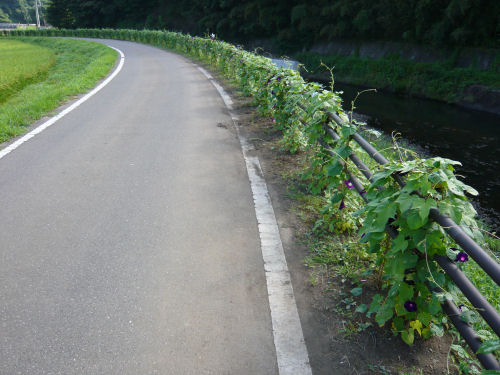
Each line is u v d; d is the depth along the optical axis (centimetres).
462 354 201
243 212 371
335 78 2755
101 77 1322
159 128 677
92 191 421
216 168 487
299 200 389
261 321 236
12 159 525
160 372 202
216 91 1032
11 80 1423
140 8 6038
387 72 2361
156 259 298
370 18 2703
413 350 212
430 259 195
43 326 233
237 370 204
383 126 1319
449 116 1519
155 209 379
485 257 149
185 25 5231
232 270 284
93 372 202
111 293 261
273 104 615
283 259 296
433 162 199
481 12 2017
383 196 217
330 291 260
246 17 3953
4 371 204
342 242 313
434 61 2258
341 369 203
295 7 3325
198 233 334
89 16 6500
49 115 777
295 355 212
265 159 515
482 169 907
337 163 320
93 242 321
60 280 274
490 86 1720
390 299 215
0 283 272
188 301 253
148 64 1706
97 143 593
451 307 186
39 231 339
